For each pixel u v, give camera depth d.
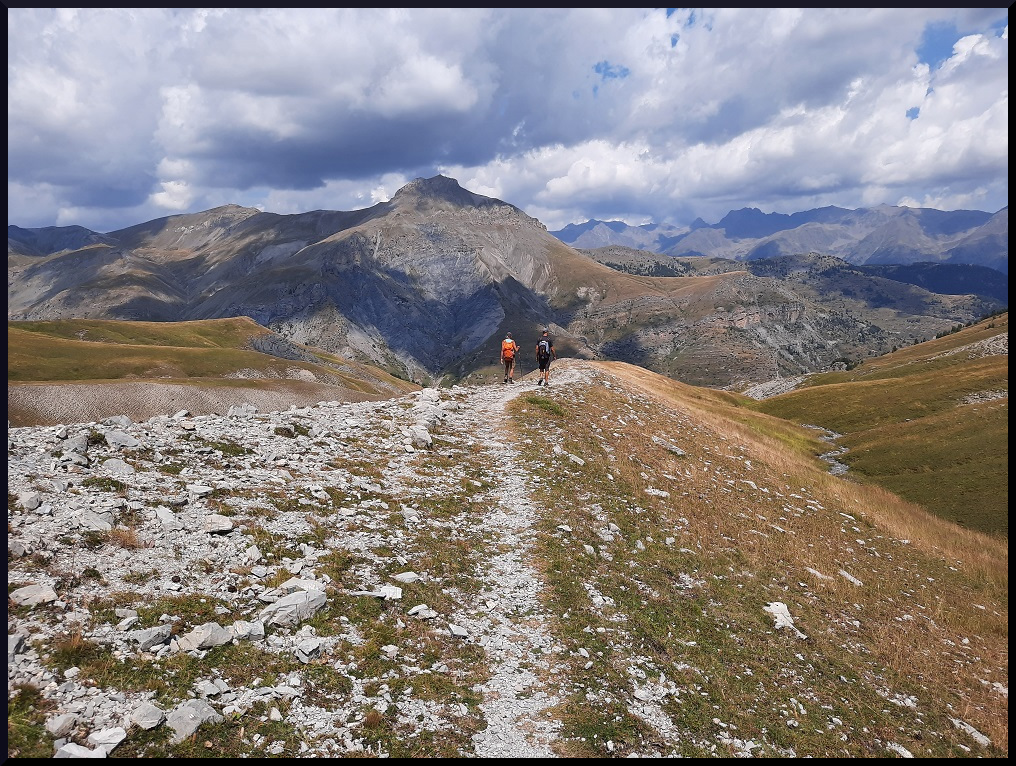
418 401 34.03
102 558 12.01
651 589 17.73
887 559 29.69
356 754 9.09
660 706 12.29
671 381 88.44
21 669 8.55
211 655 10.29
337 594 13.26
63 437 17.64
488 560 17.25
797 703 14.20
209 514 15.16
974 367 115.19
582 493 23.58
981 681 18.42
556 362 59.28
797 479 40.19
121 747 7.91
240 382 108.94
